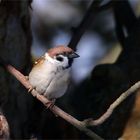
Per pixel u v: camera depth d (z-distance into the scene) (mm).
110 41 14102
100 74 11438
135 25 12680
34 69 8898
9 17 10344
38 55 13469
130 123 10711
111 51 14023
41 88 8828
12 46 10469
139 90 11031
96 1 11938
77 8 14109
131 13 13070
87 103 11516
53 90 8828
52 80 8797
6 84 10383
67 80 8914
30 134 11102
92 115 11234
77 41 11578
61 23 13969
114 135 10688
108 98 11250
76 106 11641
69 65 8906
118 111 10836
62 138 11211
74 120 8500
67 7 14055
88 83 11750
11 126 10773
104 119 8312
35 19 13719
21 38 10648
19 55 10656
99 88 11492
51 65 8812
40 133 11164
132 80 11500
